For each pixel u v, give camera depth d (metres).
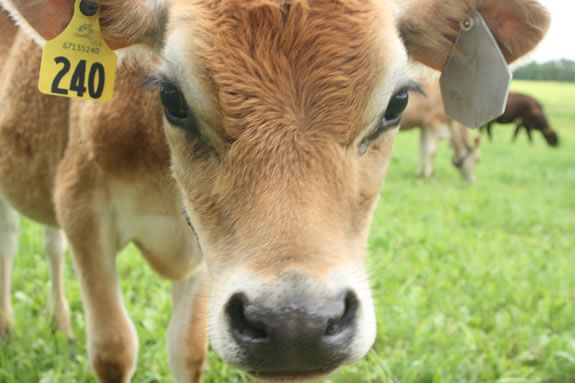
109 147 0.70
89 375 0.88
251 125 0.55
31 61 0.78
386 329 1.01
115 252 0.76
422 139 2.86
